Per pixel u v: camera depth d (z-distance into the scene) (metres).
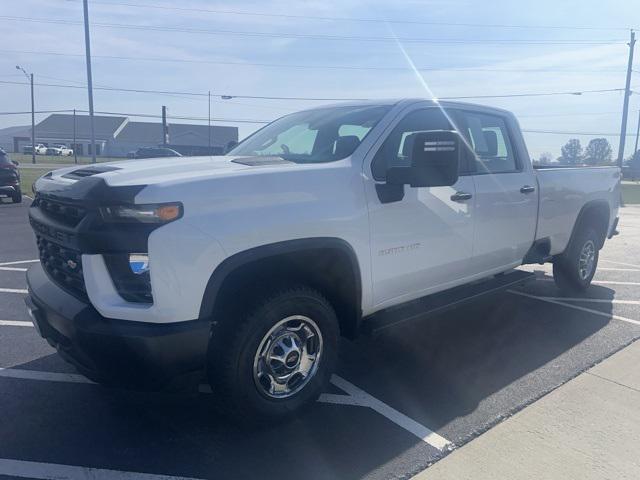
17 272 7.56
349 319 3.91
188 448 3.32
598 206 6.73
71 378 4.22
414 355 4.83
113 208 2.90
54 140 85.25
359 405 3.90
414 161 3.64
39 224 3.58
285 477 3.05
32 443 3.33
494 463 3.21
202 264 2.98
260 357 3.36
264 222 3.21
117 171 3.26
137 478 3.01
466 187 4.59
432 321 5.79
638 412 3.82
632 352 4.94
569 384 4.26
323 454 3.28
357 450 3.33
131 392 4.02
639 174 51.69
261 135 4.96
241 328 3.21
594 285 7.48
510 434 3.53
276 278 3.47
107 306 2.95
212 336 3.25
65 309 3.11
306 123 4.66
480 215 4.74
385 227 3.90
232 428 3.55
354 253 3.70
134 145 83.12
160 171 3.27
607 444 3.41
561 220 5.99
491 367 4.57
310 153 4.15
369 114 4.32
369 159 3.89
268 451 3.30
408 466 3.17
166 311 2.91
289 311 3.41
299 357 3.55
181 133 84.81
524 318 5.89
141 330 2.89
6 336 5.07
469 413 3.79
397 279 4.07
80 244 2.97
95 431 3.48
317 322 3.61
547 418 3.73
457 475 3.08
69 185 3.19
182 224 2.92
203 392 4.05
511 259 5.38
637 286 7.45
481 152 5.03
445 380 4.32
